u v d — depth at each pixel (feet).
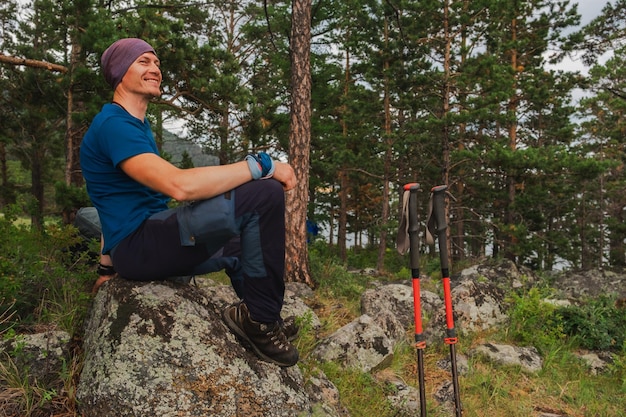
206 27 61.31
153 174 6.57
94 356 7.55
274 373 8.20
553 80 65.41
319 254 68.08
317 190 80.07
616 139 83.87
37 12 56.18
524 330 19.67
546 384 15.81
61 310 10.47
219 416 7.22
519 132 77.82
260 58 65.10
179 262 7.29
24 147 67.62
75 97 31.48
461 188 73.92
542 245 61.57
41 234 13.35
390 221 61.16
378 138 64.59
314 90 63.72
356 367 14.43
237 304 8.28
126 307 7.74
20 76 41.22
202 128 51.29
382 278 47.98
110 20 27.58
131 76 7.38
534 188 68.85
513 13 53.93
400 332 18.81
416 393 13.88
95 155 7.16
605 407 14.38
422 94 58.03
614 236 84.12
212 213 6.80
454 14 52.80
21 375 8.13
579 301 25.00
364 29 58.39
